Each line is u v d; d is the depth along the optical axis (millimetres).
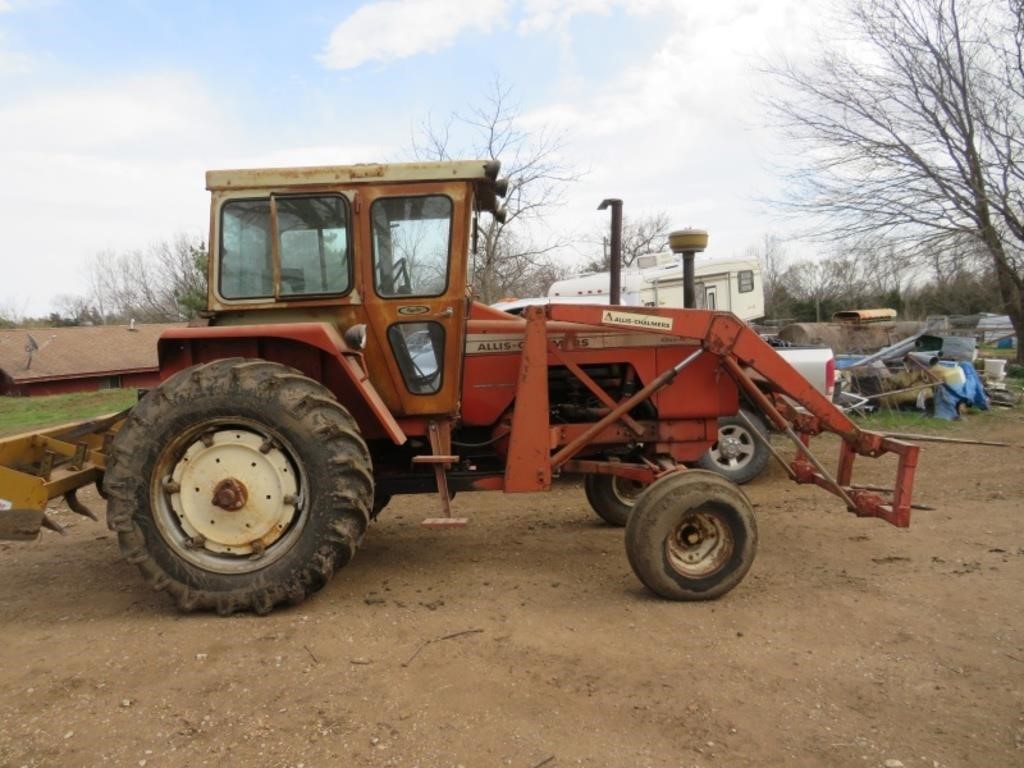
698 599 3953
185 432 3770
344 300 4227
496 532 5445
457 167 4188
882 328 13117
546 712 2844
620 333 4840
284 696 2957
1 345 34844
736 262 11977
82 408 19250
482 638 3490
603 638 3494
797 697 2959
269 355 4266
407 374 4352
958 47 13172
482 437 4871
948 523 5414
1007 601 3902
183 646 3422
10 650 3428
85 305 58375
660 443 4859
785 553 4766
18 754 2586
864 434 4426
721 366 4812
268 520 3809
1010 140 13180
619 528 5543
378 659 3273
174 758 2562
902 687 3035
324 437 3768
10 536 3832
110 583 4375
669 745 2637
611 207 5418
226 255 4211
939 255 14148
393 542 5172
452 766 2514
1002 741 2660
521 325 4754
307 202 4176
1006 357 21359
